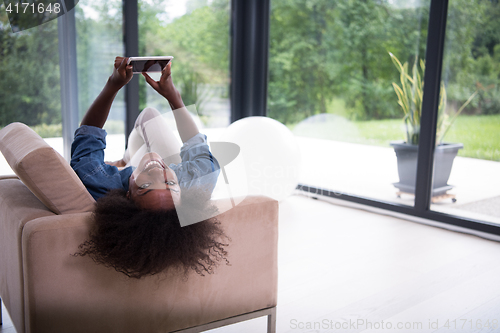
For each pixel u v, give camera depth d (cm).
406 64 338
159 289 142
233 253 154
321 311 201
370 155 368
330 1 381
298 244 287
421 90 332
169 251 131
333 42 383
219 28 431
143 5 376
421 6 327
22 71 326
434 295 217
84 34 348
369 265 254
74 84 349
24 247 124
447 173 325
